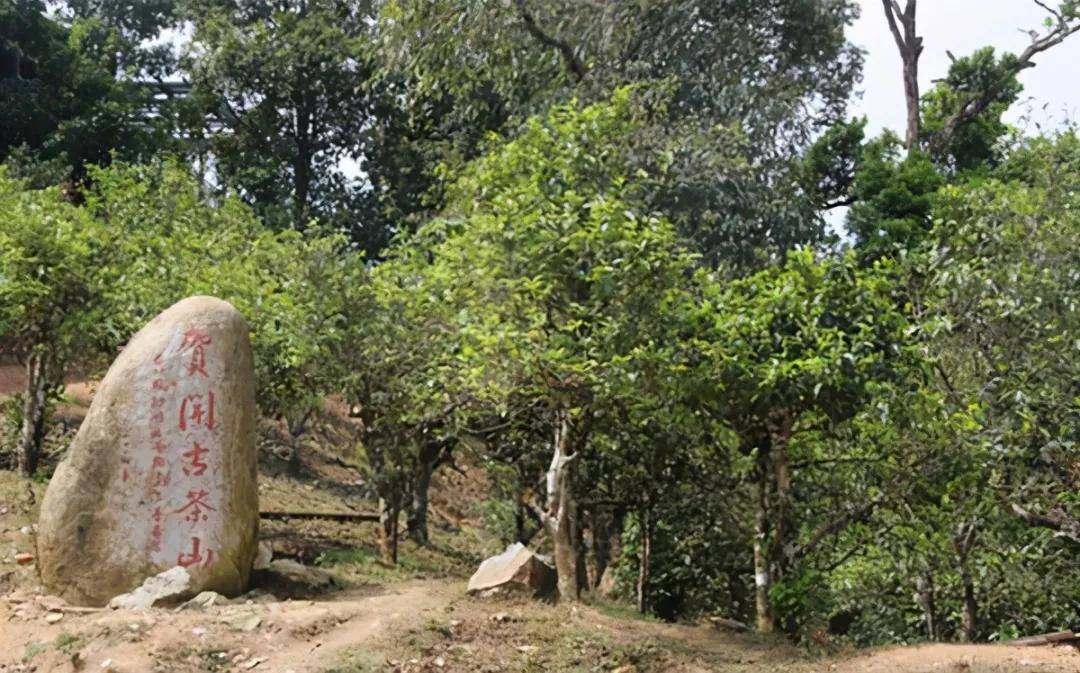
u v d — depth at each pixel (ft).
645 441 41.06
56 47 85.20
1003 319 40.14
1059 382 38.86
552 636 30.96
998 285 39.96
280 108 96.12
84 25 94.84
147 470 32.40
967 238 41.83
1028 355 39.60
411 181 92.68
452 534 62.95
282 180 96.73
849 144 81.25
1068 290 40.06
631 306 33.24
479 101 68.39
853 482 37.58
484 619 31.63
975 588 44.16
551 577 35.55
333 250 44.57
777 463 35.63
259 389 41.81
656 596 45.91
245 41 93.20
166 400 32.83
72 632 28.84
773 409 34.71
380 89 92.53
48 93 83.92
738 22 66.08
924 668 30.58
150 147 86.69
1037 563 43.37
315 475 66.90
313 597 34.71
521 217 33.88
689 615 46.24
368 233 94.94
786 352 33.09
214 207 64.54
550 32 63.10
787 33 69.46
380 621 30.89
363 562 41.88
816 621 36.52
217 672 27.30
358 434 45.44
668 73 63.52
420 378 40.34
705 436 38.68
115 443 32.53
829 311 34.04
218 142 96.78
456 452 58.70
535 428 43.47
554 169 38.19
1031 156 57.72
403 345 41.09
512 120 61.21
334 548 45.29
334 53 92.02
